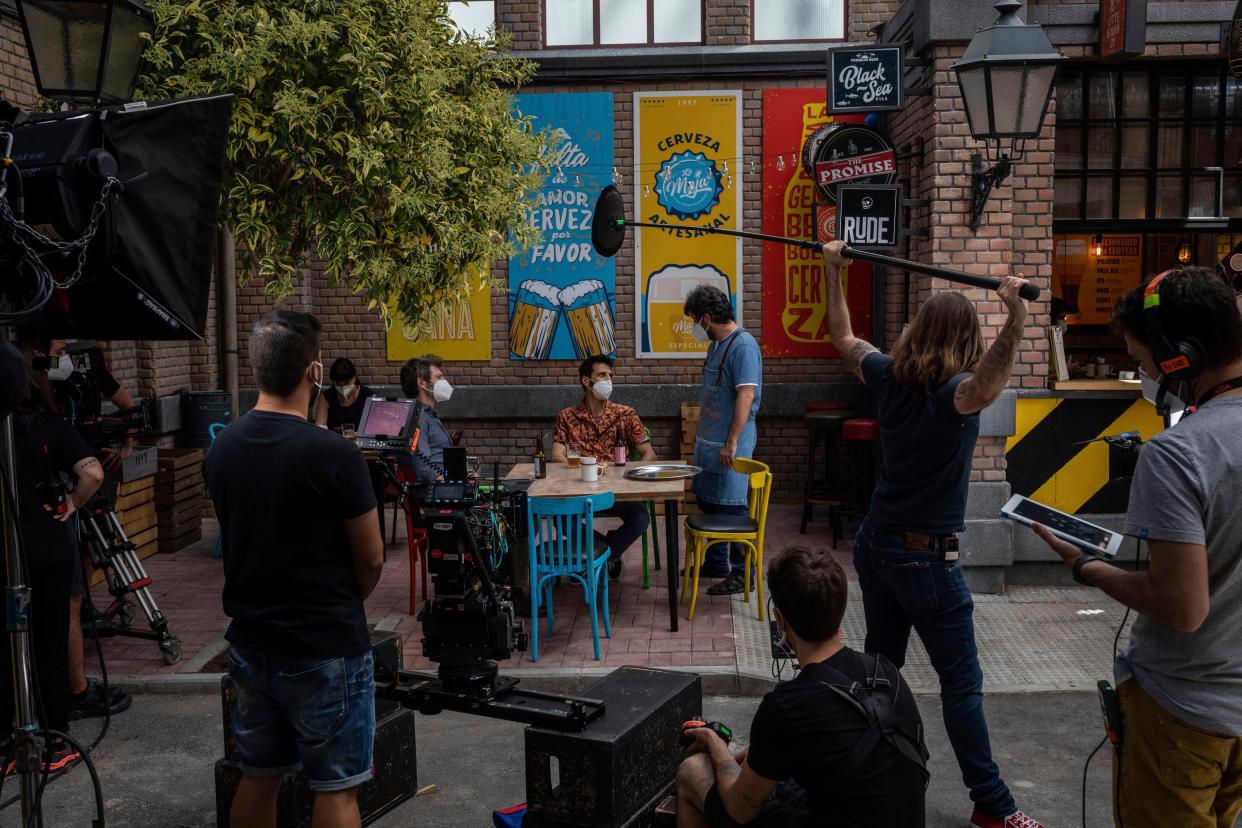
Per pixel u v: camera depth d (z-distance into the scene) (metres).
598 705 3.96
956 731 4.19
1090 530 3.07
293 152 5.82
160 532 9.07
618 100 10.43
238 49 5.61
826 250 4.40
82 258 3.14
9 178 3.07
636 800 3.94
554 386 10.67
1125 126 8.21
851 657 2.99
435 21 6.73
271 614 3.28
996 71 6.30
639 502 7.64
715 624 6.87
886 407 4.12
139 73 5.51
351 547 3.34
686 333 10.59
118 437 6.91
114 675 6.09
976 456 7.57
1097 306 11.97
